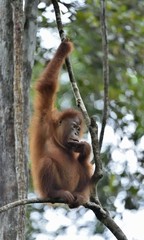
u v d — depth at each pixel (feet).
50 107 37.76
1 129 34.22
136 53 66.13
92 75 66.95
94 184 34.22
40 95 37.60
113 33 65.41
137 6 68.80
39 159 36.29
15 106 30.22
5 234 32.81
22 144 29.84
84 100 67.36
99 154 32.65
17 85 30.35
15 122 30.07
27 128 36.17
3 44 35.42
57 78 37.91
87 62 65.31
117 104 66.54
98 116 67.26
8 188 33.27
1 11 35.78
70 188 36.63
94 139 32.12
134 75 69.21
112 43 64.95
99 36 66.44
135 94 67.26
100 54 65.72
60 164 36.37
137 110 66.74
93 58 66.49
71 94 69.51
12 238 32.81
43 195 35.12
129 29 65.57
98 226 70.44
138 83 68.23
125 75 66.90
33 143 36.42
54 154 36.60
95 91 67.62
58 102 67.87
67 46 37.96
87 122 32.30
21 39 30.99
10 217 32.94
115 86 66.59
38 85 37.73
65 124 37.76
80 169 37.24
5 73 34.99
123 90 67.41
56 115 38.27
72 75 33.96
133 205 66.03
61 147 37.37
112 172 66.08
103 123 33.06
